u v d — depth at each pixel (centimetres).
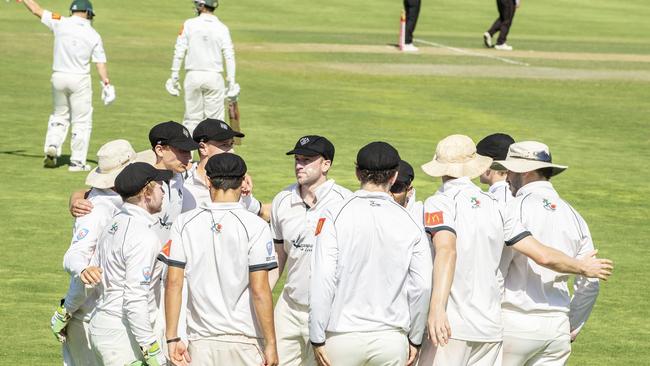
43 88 7894
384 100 8169
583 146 6450
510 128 7031
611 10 18250
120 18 14088
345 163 5562
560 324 2230
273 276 2367
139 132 6256
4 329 2967
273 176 5156
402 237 2028
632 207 4875
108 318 2102
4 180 4922
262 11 15850
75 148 5191
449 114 7562
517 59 11406
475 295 2133
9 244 3847
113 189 2253
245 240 2066
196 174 2455
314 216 2316
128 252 2053
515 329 2223
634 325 3209
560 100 8519
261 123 6800
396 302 2041
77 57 5116
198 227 2077
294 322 2388
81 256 2125
